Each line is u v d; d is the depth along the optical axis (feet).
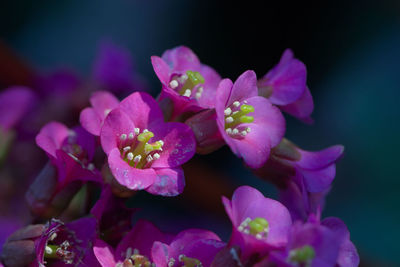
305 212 1.18
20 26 2.16
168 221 1.83
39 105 1.59
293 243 1.06
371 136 2.23
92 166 1.18
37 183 1.21
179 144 1.13
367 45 2.30
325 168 1.20
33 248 1.15
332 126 2.25
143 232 1.14
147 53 2.23
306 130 2.25
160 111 1.14
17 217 1.52
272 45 2.24
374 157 2.19
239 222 1.11
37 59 2.14
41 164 1.57
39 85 1.63
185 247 1.12
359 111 2.25
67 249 1.13
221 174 1.93
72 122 1.62
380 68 2.28
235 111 1.14
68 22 2.22
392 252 2.02
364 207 2.12
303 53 2.27
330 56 2.29
